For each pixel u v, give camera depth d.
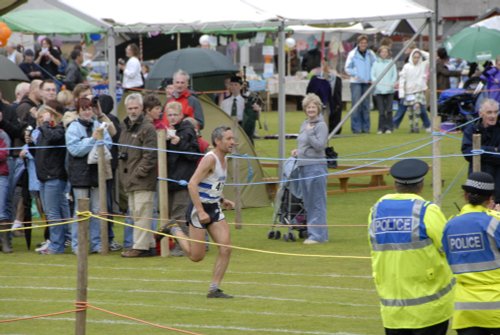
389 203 19.70
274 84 96.56
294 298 29.06
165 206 36.28
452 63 93.50
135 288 30.94
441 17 109.50
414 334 19.36
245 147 47.62
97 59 90.31
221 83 59.38
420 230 19.20
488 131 34.31
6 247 38.06
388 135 72.88
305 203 38.31
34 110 39.59
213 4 46.12
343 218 43.69
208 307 28.06
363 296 29.19
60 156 37.22
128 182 36.50
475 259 19.80
